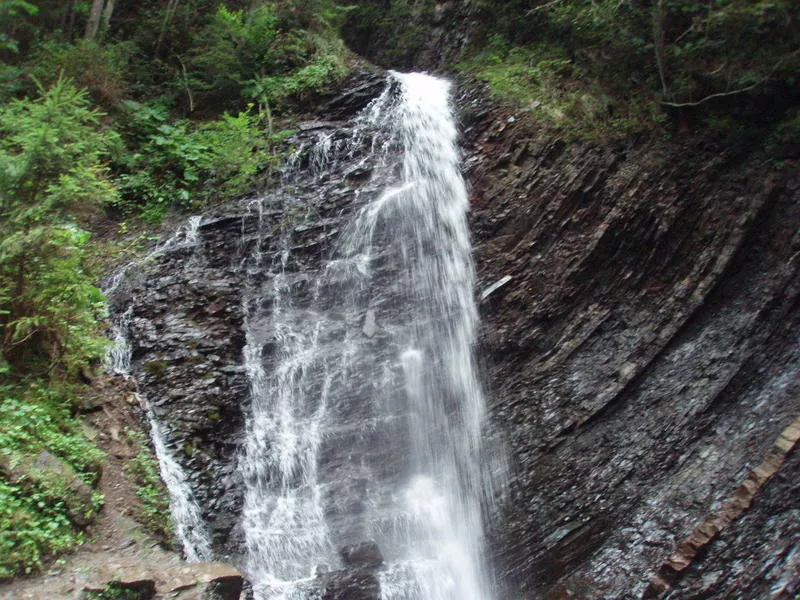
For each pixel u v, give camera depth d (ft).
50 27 42.47
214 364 28.37
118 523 20.57
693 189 32.12
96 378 25.50
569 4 40.63
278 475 26.81
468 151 38.11
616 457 27.02
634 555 24.09
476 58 45.75
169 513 22.66
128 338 28.09
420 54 51.13
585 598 23.73
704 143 33.58
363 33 55.42
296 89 42.22
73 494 19.67
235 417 27.27
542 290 32.07
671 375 28.30
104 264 31.63
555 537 25.85
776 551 21.25
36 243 21.95
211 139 38.24
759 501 22.57
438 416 31.09
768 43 32.55
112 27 45.16
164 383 26.94
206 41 43.01
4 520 17.72
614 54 38.37
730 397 26.73
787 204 30.22
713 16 31.68
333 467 28.09
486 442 29.53
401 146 39.75
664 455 26.30
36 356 23.47
